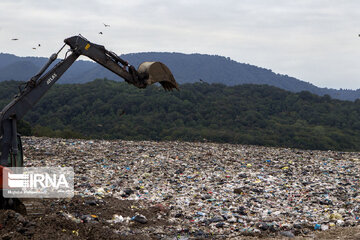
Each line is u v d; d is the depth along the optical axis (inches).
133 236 332.5
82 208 398.9
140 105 3828.7
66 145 856.3
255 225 381.4
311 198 488.1
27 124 1649.9
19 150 364.2
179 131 3331.7
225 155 809.5
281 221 397.4
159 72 379.9
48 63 340.8
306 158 806.5
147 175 602.5
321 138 3376.0
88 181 549.0
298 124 3806.6
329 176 624.7
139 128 3351.4
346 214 418.9
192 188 533.6
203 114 3902.6
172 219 399.5
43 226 304.2
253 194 507.5
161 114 3718.0
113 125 3427.7
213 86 4980.3
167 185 550.0
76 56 350.3
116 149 834.2
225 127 3629.4
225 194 504.7
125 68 371.2
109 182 550.0
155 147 888.9
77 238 298.5
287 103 4534.9
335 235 343.9
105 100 4015.8
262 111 4114.2
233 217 409.1
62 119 3644.2
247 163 726.5
